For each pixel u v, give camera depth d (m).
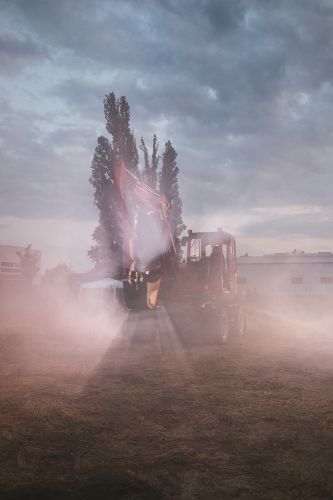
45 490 4.24
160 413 6.81
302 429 6.08
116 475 4.56
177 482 4.49
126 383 8.70
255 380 8.98
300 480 4.55
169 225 12.97
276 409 6.97
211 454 5.22
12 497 4.13
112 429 6.06
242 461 5.02
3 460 5.00
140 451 5.30
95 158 31.97
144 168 33.38
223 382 8.83
